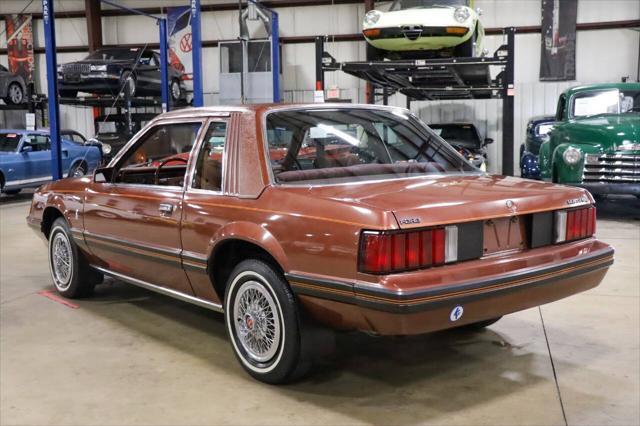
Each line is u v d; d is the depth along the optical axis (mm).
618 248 6926
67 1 19609
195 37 9484
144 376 3541
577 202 3385
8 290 5527
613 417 2969
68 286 5121
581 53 16266
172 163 5098
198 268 3609
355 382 3410
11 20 20125
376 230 2721
